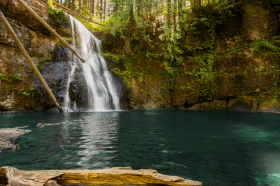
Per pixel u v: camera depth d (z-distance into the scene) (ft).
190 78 42.86
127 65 45.21
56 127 16.78
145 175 6.70
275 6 39.27
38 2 35.94
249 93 37.52
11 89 29.60
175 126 18.20
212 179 6.89
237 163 8.50
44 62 35.14
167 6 42.57
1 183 6.28
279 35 38.81
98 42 48.73
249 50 38.78
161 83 44.62
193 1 50.83
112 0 45.39
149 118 24.20
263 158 9.17
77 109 33.01
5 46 30.58
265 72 36.78
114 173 6.79
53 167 7.84
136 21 41.52
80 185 6.35
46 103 30.96
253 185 6.46
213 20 42.60
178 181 6.46
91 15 63.41
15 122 19.31
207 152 10.07
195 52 43.88
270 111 34.06
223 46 42.32
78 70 36.27
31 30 35.68
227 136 13.92
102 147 10.84
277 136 13.82
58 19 39.50
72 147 10.74
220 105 40.09
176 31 42.88
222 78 39.91
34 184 6.10
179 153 9.90
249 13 39.93
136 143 11.77
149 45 44.78
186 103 43.16
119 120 21.91
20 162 8.38
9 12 31.81
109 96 37.99
